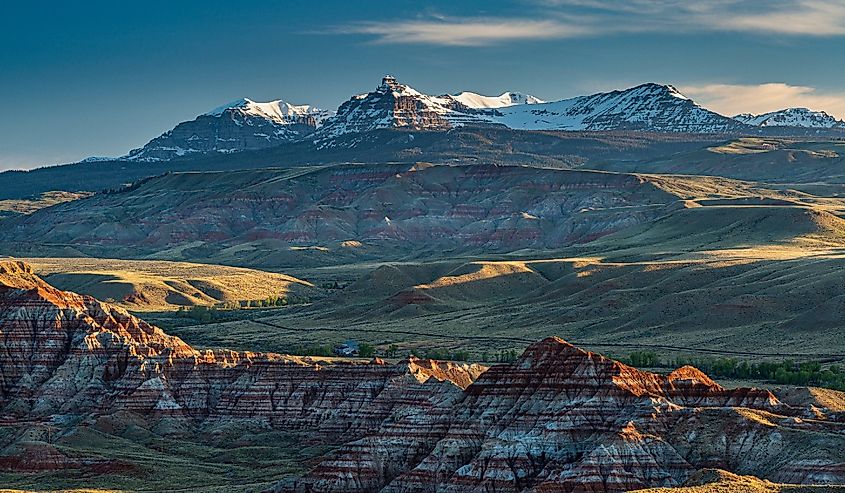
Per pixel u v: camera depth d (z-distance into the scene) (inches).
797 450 7613.2
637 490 6894.7
